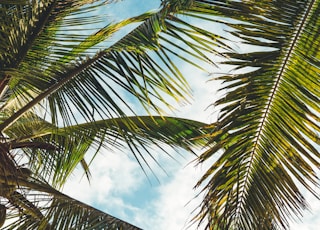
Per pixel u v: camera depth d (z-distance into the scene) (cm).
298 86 377
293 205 383
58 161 600
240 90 379
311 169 373
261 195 397
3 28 491
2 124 509
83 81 498
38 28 501
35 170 595
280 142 383
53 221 492
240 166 396
